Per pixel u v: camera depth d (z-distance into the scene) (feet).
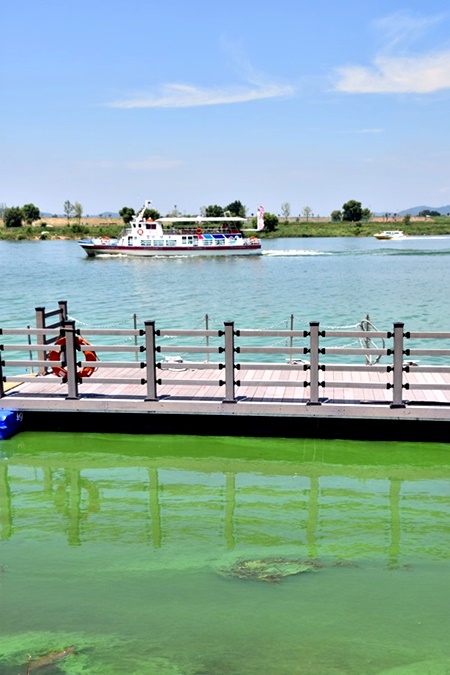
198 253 238.68
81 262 224.94
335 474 31.63
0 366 36.99
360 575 22.33
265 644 18.61
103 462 33.50
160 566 23.12
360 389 38.29
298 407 34.81
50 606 20.62
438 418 33.78
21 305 110.22
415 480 30.86
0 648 18.48
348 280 151.74
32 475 31.94
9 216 550.77
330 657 18.01
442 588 21.52
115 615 20.11
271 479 31.22
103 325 87.56
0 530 26.20
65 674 17.33
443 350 33.50
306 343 70.18
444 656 18.04
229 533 25.72
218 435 36.50
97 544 24.90
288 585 21.75
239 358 63.77
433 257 232.32
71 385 36.35
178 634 19.11
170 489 30.27
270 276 167.02
